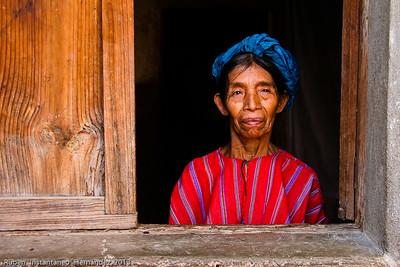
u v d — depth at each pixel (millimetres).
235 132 1443
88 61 1158
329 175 2715
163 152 4074
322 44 2730
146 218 3766
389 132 1065
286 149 3191
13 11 1132
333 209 2646
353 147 1238
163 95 4008
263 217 1387
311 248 1130
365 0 1167
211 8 3838
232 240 1172
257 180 1402
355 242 1164
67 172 1185
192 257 1076
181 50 3963
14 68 1146
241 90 1383
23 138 1168
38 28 1141
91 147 1184
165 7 3801
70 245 1128
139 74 3871
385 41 1065
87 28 1149
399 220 1084
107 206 1186
